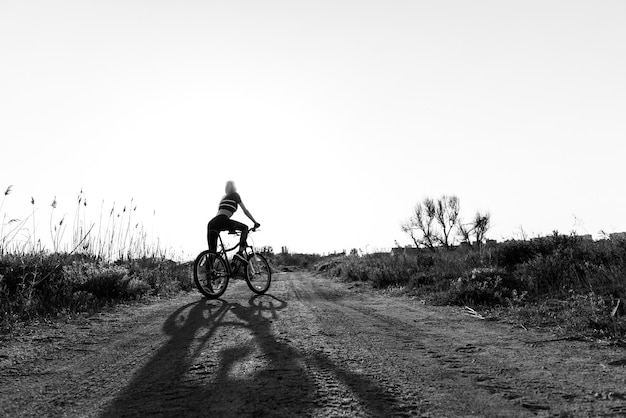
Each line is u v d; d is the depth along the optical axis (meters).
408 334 5.43
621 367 3.88
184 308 7.84
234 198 9.29
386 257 17.36
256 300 8.80
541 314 6.52
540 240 10.70
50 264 8.55
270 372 3.70
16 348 4.80
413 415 2.79
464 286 8.77
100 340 5.27
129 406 3.05
